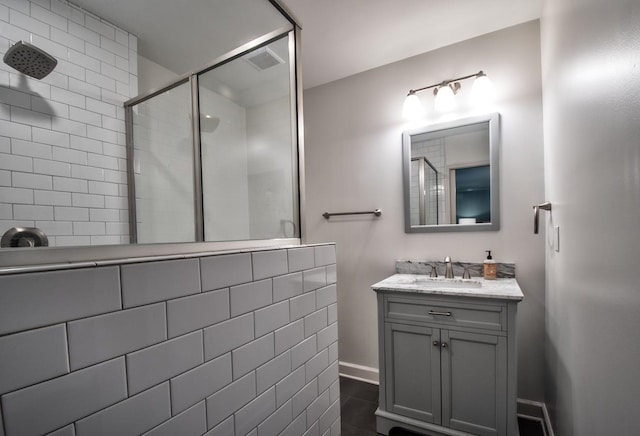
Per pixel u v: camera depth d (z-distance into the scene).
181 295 0.58
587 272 0.84
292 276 0.89
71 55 1.19
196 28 1.43
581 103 0.88
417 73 1.98
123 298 0.48
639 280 0.52
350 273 2.23
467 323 1.41
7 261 0.41
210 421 0.63
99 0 1.26
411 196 1.99
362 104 2.18
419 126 1.97
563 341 1.16
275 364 0.82
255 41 1.39
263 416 0.77
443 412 1.46
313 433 0.97
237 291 0.70
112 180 1.31
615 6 0.62
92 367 0.44
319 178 2.36
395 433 1.61
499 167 1.72
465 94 1.83
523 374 1.66
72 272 0.42
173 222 1.40
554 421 1.34
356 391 2.00
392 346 1.58
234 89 1.67
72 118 1.19
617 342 0.63
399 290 1.54
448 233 1.88
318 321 1.01
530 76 1.66
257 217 1.45
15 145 1.02
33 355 0.38
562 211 1.16
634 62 0.53
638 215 0.53
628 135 0.56
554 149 1.32
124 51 1.37
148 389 0.52
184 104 1.62
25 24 1.07
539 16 1.62
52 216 1.09
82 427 0.43
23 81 1.05
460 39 1.82
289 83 1.30
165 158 1.53
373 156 2.15
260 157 1.56
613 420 0.65
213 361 0.64
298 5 1.51
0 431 0.35
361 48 1.90
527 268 1.66
